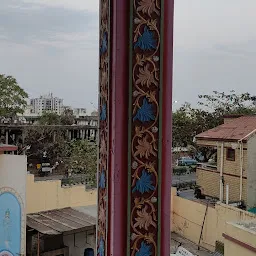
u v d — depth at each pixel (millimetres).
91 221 4293
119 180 1252
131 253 1259
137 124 1271
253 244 2068
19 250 3691
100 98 1452
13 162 3605
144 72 1276
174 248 2711
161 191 1290
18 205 3703
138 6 1274
